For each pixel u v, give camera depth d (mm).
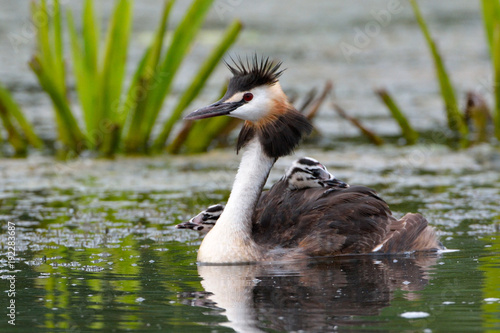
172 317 7844
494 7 18078
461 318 7672
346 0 40375
